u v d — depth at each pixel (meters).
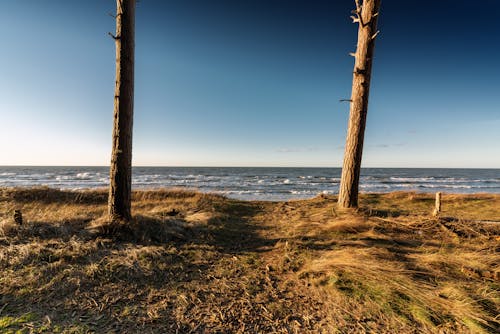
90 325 2.16
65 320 2.22
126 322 2.23
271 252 4.12
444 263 3.38
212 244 4.45
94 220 4.99
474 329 2.11
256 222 6.31
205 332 2.14
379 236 4.67
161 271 3.25
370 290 2.73
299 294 2.78
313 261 3.55
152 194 11.25
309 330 2.19
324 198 9.23
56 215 5.57
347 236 4.82
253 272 3.36
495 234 4.64
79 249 3.59
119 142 4.69
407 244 4.36
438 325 2.18
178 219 5.77
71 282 2.79
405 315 2.33
